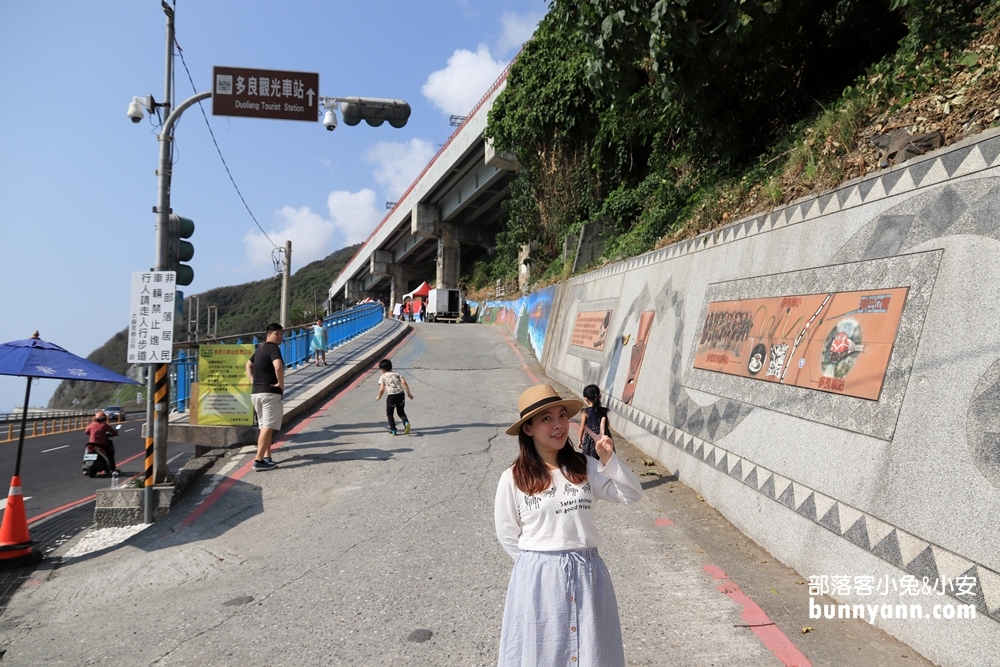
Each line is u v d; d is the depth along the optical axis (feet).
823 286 17.78
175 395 37.65
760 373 20.03
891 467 13.48
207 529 22.04
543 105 77.30
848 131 20.34
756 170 27.81
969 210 13.38
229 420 31.94
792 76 32.96
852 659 11.84
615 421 34.22
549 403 8.52
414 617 14.55
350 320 78.84
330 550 19.20
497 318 116.98
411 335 88.33
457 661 12.55
